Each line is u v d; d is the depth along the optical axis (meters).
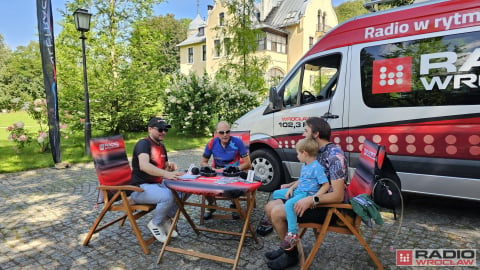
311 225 2.88
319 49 4.98
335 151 2.87
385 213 4.45
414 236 3.70
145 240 3.65
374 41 4.37
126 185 3.61
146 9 13.78
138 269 3.04
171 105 13.55
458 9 3.77
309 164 2.97
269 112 5.51
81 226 4.11
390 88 4.21
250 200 3.25
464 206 4.68
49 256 3.31
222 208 3.56
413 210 4.55
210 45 30.39
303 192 2.94
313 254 2.82
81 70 12.29
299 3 29.00
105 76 12.78
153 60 14.00
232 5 11.48
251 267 3.06
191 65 34.09
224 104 13.77
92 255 3.33
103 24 13.35
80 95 12.09
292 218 2.83
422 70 3.98
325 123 3.02
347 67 4.59
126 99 12.68
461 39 3.73
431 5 3.97
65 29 12.26
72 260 3.23
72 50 12.43
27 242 3.65
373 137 4.35
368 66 4.40
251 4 11.54
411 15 4.11
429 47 3.93
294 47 28.19
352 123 4.53
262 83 12.64
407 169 4.11
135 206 3.46
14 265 3.14
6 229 4.02
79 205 4.95
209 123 13.48
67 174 7.13
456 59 3.75
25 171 7.43
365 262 3.14
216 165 4.39
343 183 2.76
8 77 39.12
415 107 4.02
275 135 5.43
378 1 4.91
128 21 13.67
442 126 3.84
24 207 4.87
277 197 3.37
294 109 5.19
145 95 13.19
